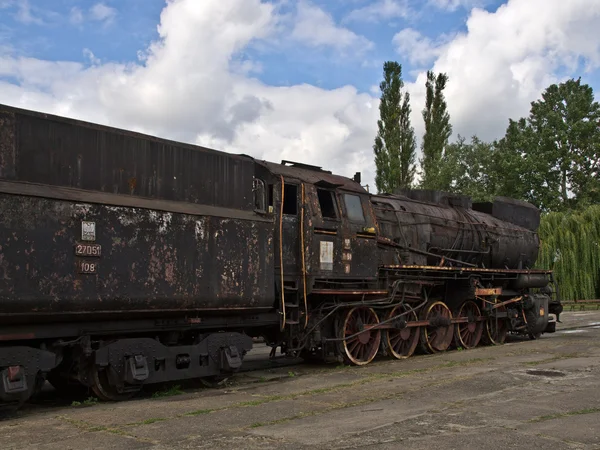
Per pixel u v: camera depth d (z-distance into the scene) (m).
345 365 10.87
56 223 6.63
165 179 8.05
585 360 10.50
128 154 7.69
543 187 43.91
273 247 9.44
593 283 30.81
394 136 34.34
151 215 7.57
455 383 8.30
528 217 17.75
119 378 7.34
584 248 30.61
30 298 6.35
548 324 16.72
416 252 12.73
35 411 7.04
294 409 6.77
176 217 7.86
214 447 5.16
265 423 6.06
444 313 13.23
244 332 9.70
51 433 5.72
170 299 7.68
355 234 10.97
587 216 31.97
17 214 6.32
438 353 12.72
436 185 35.56
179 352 8.03
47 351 6.77
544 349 12.62
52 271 6.55
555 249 30.58
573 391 7.54
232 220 8.61
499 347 13.68
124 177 7.61
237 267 8.60
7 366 6.40
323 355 10.86
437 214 14.11
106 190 7.40
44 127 6.90
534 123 46.91
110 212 7.14
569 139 44.91
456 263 14.20
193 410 6.77
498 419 6.07
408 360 11.52
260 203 9.43
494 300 14.64
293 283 9.93
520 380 8.43
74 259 6.75
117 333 7.52
